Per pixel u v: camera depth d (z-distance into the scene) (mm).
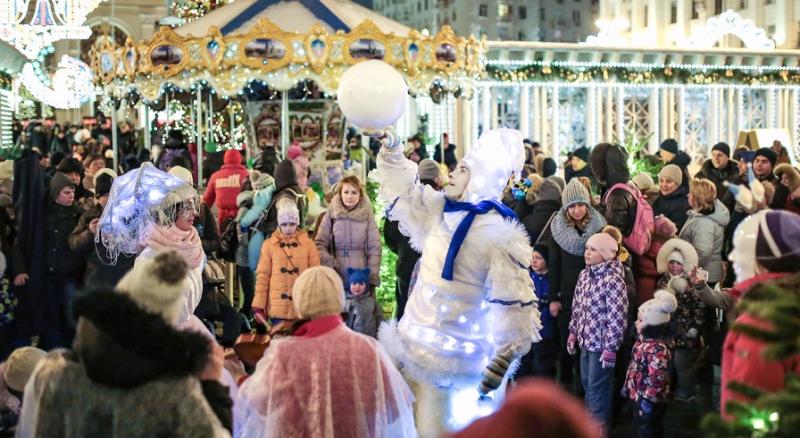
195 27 13164
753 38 21312
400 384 4805
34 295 8883
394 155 5695
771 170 9438
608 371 7027
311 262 8258
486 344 5633
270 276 8266
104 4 40250
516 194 10258
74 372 3412
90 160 13156
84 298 3320
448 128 18453
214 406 3557
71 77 19812
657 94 20219
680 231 8836
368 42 12008
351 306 8289
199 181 13953
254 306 8234
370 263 8680
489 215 5625
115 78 13328
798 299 3238
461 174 5684
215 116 17250
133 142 22297
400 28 13945
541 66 18750
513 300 5422
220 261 10500
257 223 9617
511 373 5691
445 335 5547
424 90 12477
